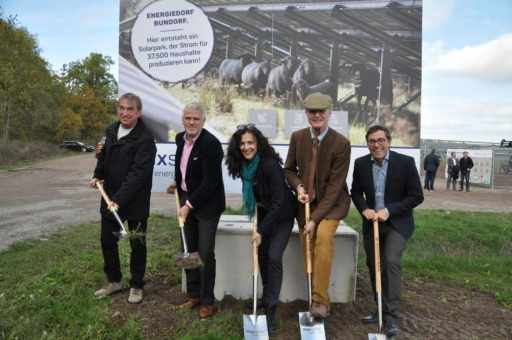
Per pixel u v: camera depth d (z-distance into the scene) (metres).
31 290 4.02
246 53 6.02
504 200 12.74
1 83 32.53
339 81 6.00
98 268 4.63
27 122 34.78
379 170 3.55
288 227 3.47
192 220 3.71
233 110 6.09
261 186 3.42
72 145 38.16
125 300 3.85
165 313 3.61
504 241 7.10
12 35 34.56
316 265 3.33
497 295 4.30
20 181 16.86
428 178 15.59
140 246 3.79
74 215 8.52
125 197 3.59
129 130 3.74
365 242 3.64
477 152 17.19
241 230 3.90
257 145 3.41
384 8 5.89
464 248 6.89
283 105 6.05
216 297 3.95
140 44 6.10
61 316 3.48
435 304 4.06
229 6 5.98
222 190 3.64
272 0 5.95
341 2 5.92
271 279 3.33
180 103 6.11
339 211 3.39
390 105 5.99
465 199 12.90
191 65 6.06
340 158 3.36
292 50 6.00
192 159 3.55
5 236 6.50
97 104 53.34
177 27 6.04
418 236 7.09
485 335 3.43
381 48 5.94
